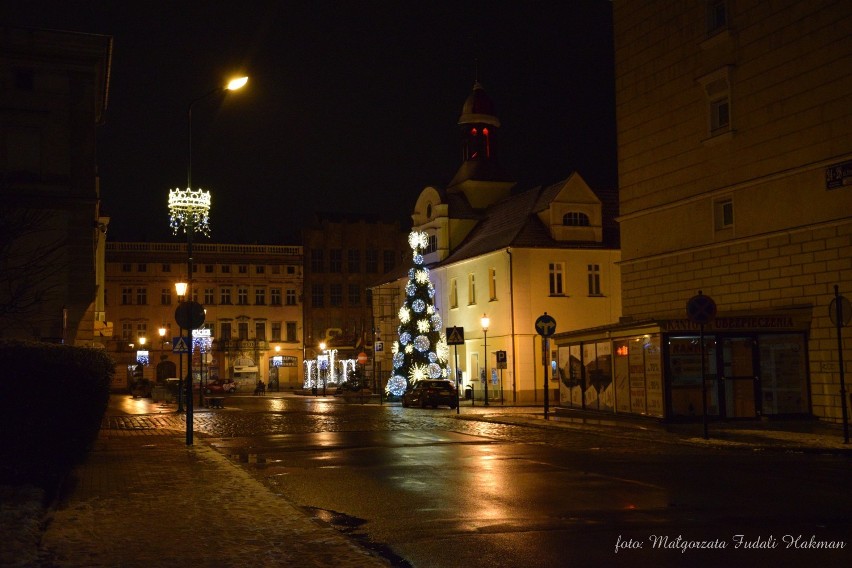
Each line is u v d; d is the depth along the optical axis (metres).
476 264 54.38
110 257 91.19
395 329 71.31
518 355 49.34
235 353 93.25
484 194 62.53
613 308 51.25
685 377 25.48
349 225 99.31
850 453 19.08
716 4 30.39
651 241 33.66
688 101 31.56
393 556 9.16
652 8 33.62
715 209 30.27
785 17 27.14
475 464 17.44
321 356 83.50
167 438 24.62
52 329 33.75
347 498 13.25
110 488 13.83
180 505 12.09
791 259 26.78
